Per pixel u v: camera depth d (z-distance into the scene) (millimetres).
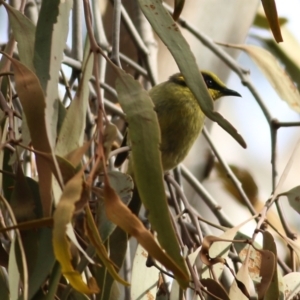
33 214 4031
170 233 3441
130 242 6742
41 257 3752
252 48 6863
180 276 3111
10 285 3605
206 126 8414
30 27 4113
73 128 3869
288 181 10570
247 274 4379
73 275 3045
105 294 4148
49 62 3764
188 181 7203
